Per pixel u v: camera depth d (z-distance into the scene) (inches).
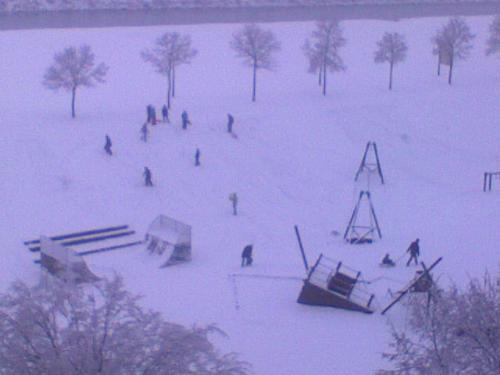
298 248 1421.0
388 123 2158.0
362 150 1998.0
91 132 1898.4
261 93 2298.2
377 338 1059.9
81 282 1201.4
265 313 1137.4
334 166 1897.1
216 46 2856.8
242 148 1910.7
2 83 2267.5
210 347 733.3
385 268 1314.0
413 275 1283.2
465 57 2652.6
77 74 1982.0
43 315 734.5
